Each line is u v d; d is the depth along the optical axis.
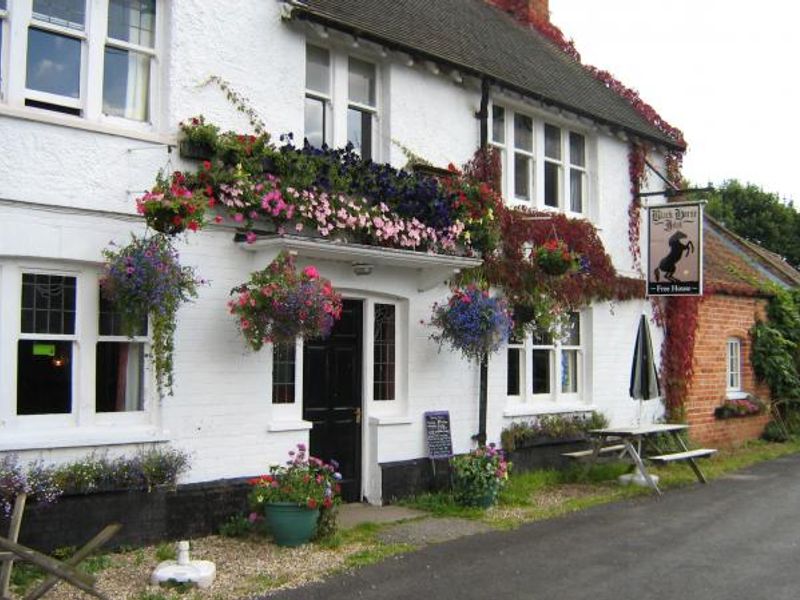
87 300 7.51
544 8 17.59
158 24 8.20
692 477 12.52
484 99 11.38
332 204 8.80
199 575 6.51
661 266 13.59
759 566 7.39
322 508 8.06
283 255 8.16
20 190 7.02
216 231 8.30
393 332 10.39
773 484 11.96
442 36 11.68
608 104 14.38
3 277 7.02
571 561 7.53
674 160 15.51
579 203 13.70
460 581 6.85
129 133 7.70
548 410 12.38
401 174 9.73
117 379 7.77
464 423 11.01
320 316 7.95
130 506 7.49
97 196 7.47
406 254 9.29
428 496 10.13
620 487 11.51
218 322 8.30
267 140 8.57
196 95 8.29
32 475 6.84
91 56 7.66
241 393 8.48
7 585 5.57
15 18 7.20
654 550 7.96
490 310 10.13
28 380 7.21
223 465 8.30
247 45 8.75
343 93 9.94
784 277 20.30
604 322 13.55
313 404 9.50
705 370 15.84
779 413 18.02
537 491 11.11
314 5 9.53
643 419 14.27
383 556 7.58
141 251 7.21
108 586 6.45
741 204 36.34
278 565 7.18
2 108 6.93
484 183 10.95
